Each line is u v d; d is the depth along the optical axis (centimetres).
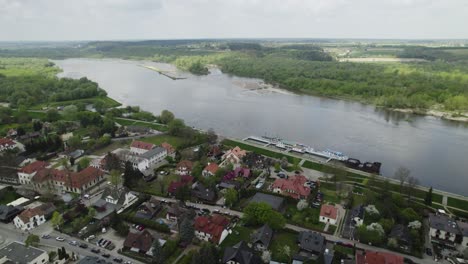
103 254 11538
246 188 16525
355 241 12600
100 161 18950
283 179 16600
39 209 13712
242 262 10675
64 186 16425
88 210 14112
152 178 17612
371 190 16412
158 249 10944
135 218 13550
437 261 11556
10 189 16162
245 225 13450
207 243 11350
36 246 11944
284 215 14350
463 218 14538
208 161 19975
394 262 10644
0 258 10756
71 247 11969
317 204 15275
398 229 12675
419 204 15412
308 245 11844
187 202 15312
